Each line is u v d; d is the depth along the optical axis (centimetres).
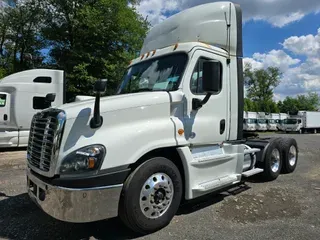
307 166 889
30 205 498
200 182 451
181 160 427
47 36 2366
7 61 2808
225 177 498
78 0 2227
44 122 378
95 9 2145
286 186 630
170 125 412
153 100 405
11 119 1195
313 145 1645
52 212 344
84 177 334
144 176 373
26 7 2611
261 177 682
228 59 524
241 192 578
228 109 518
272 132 4088
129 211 361
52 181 346
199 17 530
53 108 381
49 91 1262
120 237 378
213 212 464
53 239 372
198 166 444
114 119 371
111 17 2150
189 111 447
